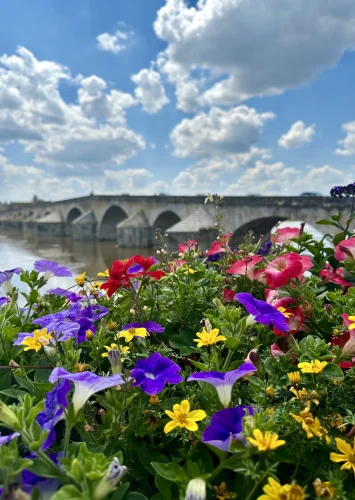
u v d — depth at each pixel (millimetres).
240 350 1657
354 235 2611
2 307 1991
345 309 1594
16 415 885
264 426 904
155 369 1258
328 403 1197
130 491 1084
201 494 796
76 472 796
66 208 80688
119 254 54125
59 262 48250
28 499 770
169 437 1231
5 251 57969
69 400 1036
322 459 1053
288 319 1660
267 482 952
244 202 38188
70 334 1336
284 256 1860
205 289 2133
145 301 1895
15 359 1631
